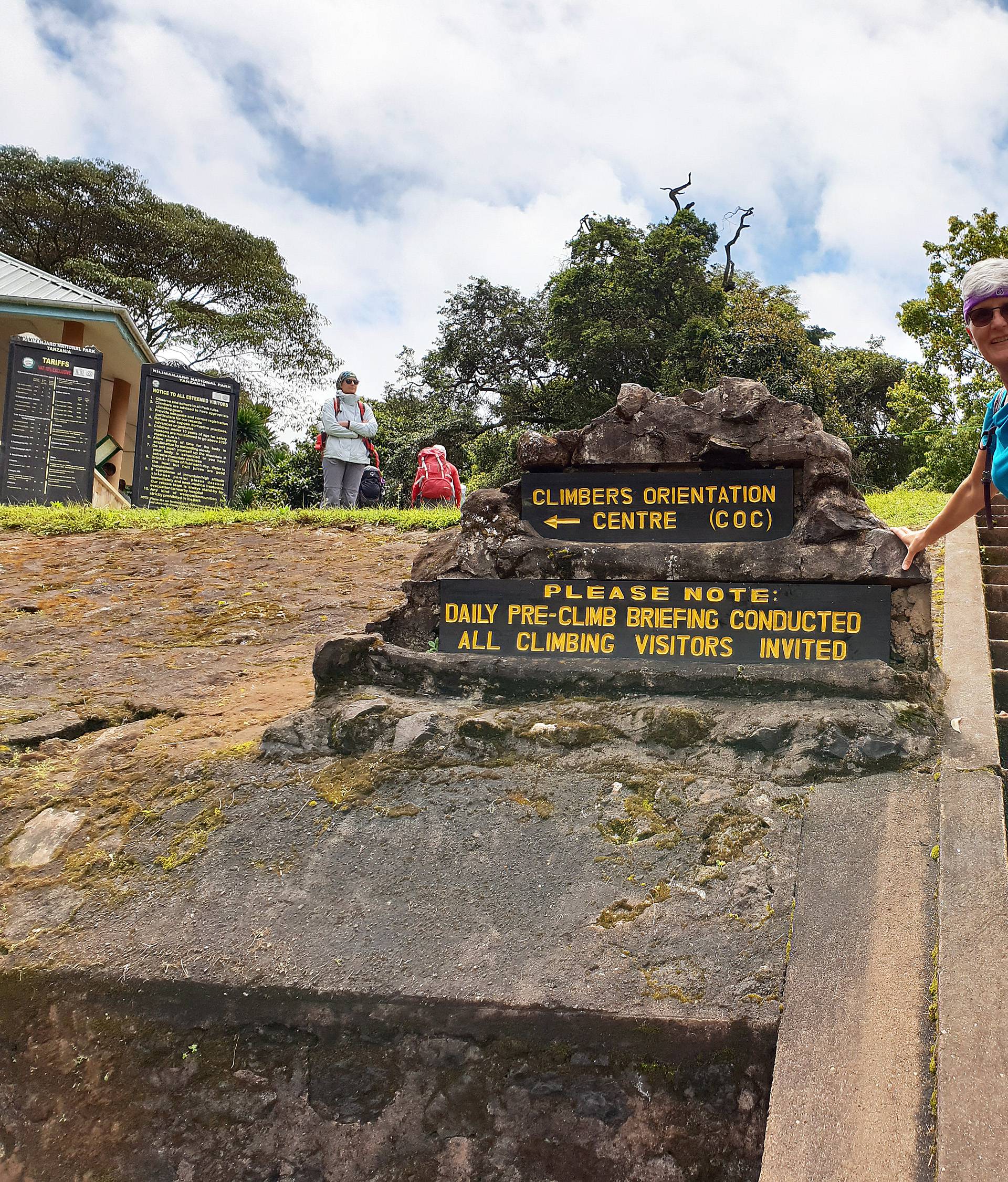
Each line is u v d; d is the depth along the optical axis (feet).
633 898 9.67
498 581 14.28
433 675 13.92
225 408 44.27
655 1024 8.33
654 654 13.50
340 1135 8.98
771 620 13.07
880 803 10.39
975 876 8.84
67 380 40.68
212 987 9.39
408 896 10.16
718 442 13.65
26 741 14.30
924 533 11.97
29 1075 9.68
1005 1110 6.66
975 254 80.94
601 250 84.02
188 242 110.63
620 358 82.12
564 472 14.65
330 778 12.19
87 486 40.68
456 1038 8.89
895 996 7.93
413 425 96.78
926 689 12.34
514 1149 8.59
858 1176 6.68
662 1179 8.21
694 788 11.09
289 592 23.36
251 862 11.00
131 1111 9.40
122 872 11.23
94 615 21.67
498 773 11.84
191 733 14.16
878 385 99.96
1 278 54.29
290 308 113.60
